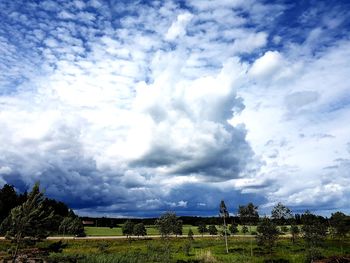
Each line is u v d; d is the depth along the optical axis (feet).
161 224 261.03
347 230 235.61
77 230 320.70
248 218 222.69
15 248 67.31
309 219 202.59
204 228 374.02
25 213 66.59
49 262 69.31
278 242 245.04
